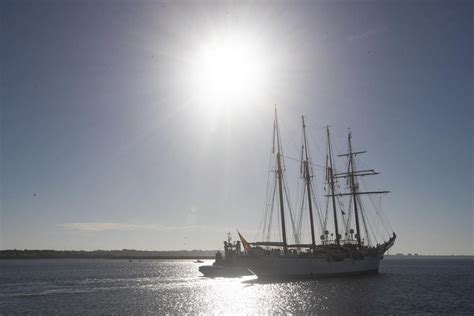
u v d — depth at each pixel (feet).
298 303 236.63
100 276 512.63
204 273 478.59
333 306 225.97
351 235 453.17
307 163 424.05
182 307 229.45
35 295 290.35
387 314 204.23
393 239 476.54
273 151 397.39
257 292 289.74
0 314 213.46
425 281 403.95
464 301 251.60
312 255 384.88
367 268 444.14
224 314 208.03
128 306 234.58
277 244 367.86
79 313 213.66
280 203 386.52
